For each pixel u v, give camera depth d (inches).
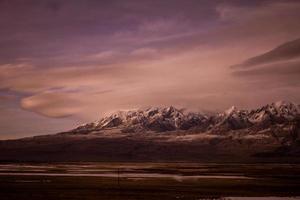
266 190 3467.0
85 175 5019.7
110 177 4699.8
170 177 4766.2
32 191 3267.7
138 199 2913.4
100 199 2898.6
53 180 4195.4
